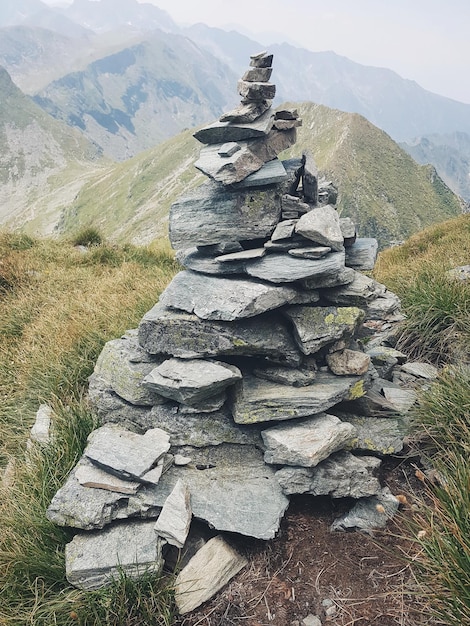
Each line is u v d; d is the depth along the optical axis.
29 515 4.32
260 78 4.80
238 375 4.61
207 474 4.55
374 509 4.35
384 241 118.31
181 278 5.28
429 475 4.55
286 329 4.96
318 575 3.88
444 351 6.64
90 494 4.21
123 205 175.25
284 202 4.89
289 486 4.31
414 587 3.58
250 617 3.62
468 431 4.27
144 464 4.31
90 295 9.39
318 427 4.50
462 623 2.94
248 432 4.80
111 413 5.27
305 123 163.00
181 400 4.63
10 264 11.36
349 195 126.88
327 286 4.79
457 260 10.33
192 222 5.01
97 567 3.72
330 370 5.09
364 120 150.12
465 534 3.22
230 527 4.03
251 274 4.69
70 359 6.86
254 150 4.75
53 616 3.61
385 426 4.97
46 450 5.18
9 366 7.52
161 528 3.95
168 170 184.62
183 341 4.86
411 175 139.75
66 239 14.73
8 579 3.88
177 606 3.68
